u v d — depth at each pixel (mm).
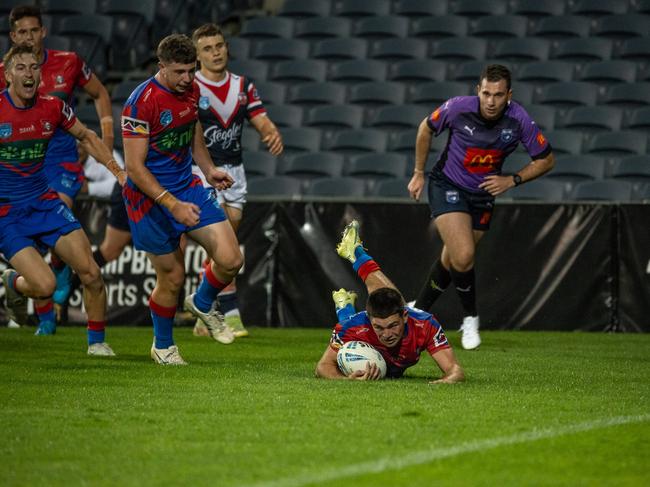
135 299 39594
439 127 29828
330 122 53375
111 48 56812
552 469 13945
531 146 29625
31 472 13555
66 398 19359
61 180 31719
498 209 39469
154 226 24281
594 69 53875
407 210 39500
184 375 22859
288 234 40000
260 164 50219
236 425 16688
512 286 39375
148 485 12898
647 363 27500
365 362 21812
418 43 57188
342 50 57781
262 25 60312
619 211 39062
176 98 23594
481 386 21438
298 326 39844
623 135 49094
